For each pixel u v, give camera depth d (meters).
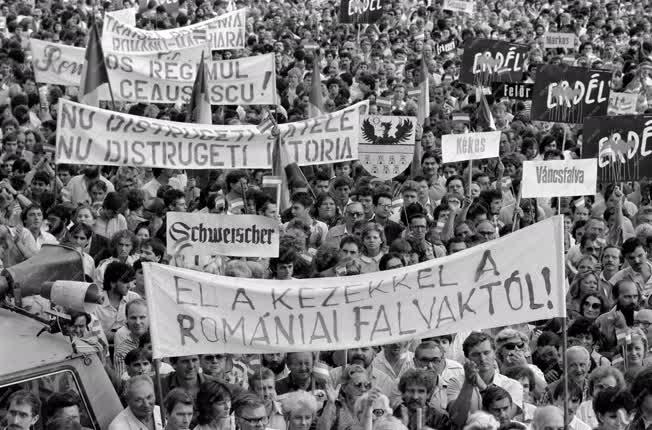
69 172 24.86
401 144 24.19
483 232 20.12
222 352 12.97
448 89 36.16
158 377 12.67
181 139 19.55
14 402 11.20
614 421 13.16
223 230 14.70
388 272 13.30
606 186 25.53
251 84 25.59
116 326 16.89
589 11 54.38
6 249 19.22
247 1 51.91
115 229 20.66
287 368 15.80
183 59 25.73
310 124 20.77
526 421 14.40
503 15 54.53
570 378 14.98
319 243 21.62
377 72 37.19
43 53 26.59
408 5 52.41
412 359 15.40
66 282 11.80
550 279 13.36
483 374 14.41
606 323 17.25
